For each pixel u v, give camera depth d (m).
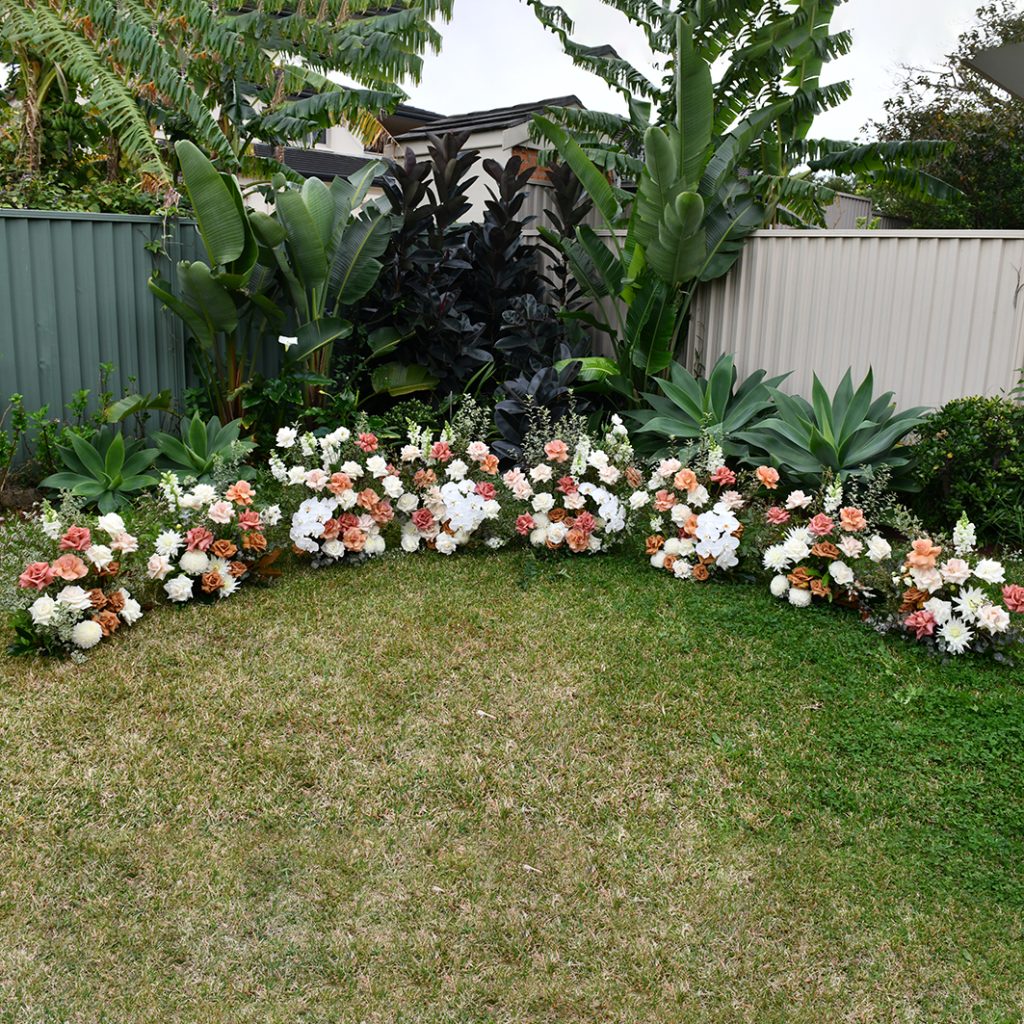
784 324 7.19
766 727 3.64
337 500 5.19
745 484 5.80
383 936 2.56
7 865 2.76
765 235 7.20
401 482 5.52
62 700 3.65
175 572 4.67
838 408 6.25
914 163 8.32
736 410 6.71
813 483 6.09
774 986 2.44
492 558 5.46
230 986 2.38
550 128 7.39
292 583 4.95
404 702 3.74
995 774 3.36
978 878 2.85
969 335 6.25
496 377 8.00
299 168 15.79
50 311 6.31
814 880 2.82
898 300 6.55
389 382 7.52
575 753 3.43
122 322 6.72
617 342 7.79
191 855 2.84
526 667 4.06
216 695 3.73
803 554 4.74
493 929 2.60
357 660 4.07
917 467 5.89
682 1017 2.33
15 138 8.91
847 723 3.68
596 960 2.50
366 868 2.81
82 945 2.49
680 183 6.94
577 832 3.01
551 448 5.54
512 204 7.79
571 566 5.36
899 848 2.97
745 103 8.62
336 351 7.70
